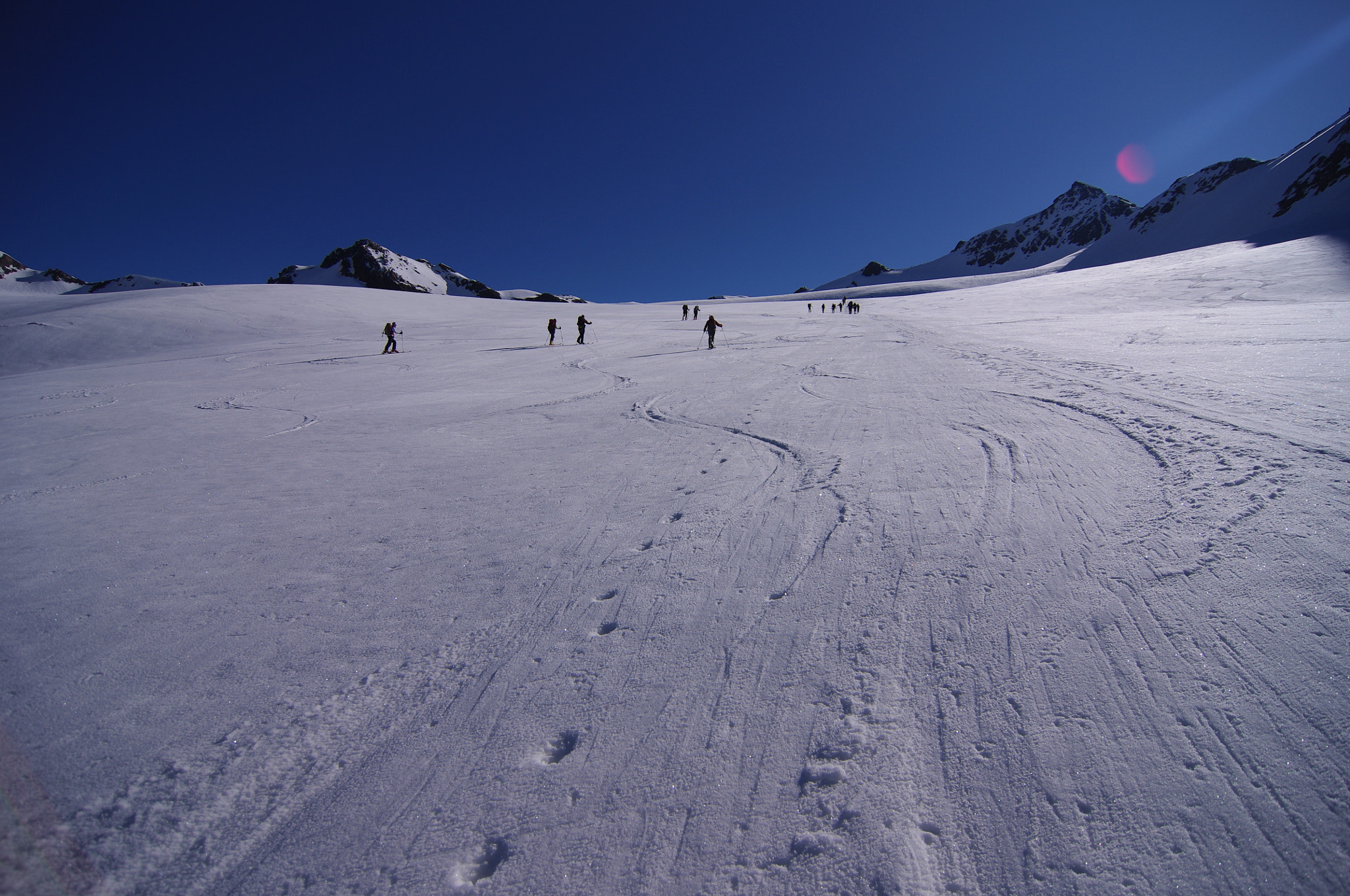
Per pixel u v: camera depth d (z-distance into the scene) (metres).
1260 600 2.45
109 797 2.09
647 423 7.78
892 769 1.99
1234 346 8.57
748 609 2.99
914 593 2.91
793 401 8.24
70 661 2.86
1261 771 1.79
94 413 10.55
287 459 6.80
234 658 2.88
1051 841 1.71
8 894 1.74
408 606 3.31
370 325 34.69
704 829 1.88
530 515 4.59
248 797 2.10
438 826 1.98
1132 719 2.04
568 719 2.39
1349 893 1.48
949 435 5.54
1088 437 4.91
